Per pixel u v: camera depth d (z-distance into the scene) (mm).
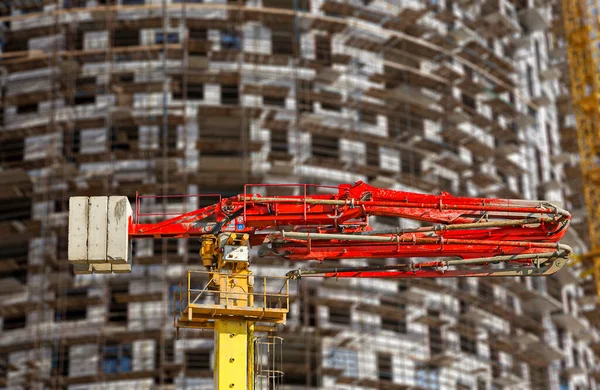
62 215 174000
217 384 81438
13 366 164375
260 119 180875
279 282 170500
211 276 87062
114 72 182250
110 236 86750
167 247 170750
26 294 169625
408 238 89938
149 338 164625
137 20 182750
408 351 175625
